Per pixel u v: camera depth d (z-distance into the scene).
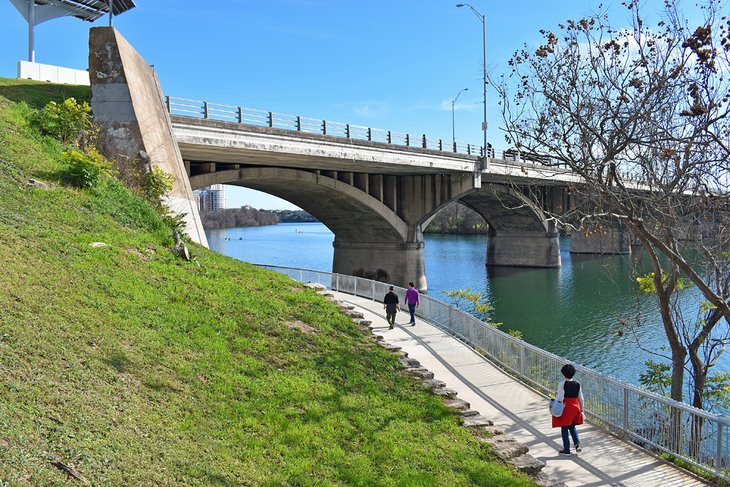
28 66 24.75
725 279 14.01
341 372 11.09
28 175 14.35
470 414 11.05
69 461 5.17
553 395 12.88
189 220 19.72
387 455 8.15
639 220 13.83
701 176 15.27
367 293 26.62
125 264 12.12
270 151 28.36
